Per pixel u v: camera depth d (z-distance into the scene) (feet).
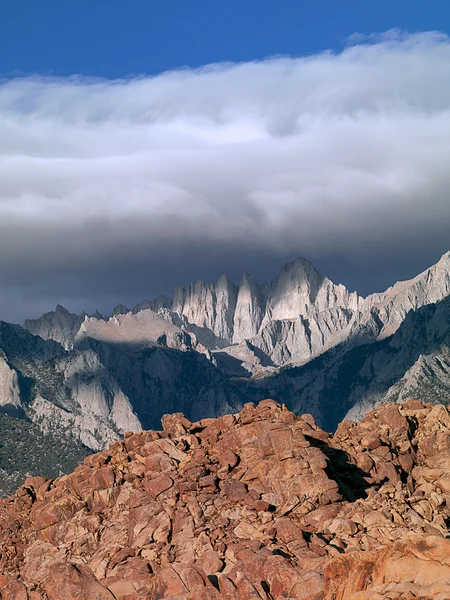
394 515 122.52
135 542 127.03
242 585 103.65
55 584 117.50
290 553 113.50
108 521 138.21
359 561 93.50
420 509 127.44
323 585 96.58
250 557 109.60
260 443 137.49
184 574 110.22
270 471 134.31
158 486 135.85
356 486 137.39
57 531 143.74
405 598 83.15
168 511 130.00
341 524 118.83
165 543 124.98
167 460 144.15
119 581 115.55
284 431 137.08
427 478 141.69
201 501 131.54
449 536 112.47
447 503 130.93
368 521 120.98
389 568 89.61
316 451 134.62
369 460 141.08
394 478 140.05
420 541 91.45
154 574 116.26
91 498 145.48
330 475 135.03
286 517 125.39
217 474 138.00
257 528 121.90
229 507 129.59
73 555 133.08
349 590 91.97
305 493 128.77
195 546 121.49
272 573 105.29
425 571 87.35
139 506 134.21
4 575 138.31
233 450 143.43
